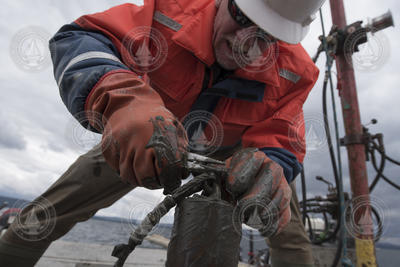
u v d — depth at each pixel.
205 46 1.21
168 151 0.54
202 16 1.22
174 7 1.29
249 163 0.68
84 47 0.91
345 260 2.29
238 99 1.39
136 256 2.35
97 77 0.77
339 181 2.42
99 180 1.26
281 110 1.41
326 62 2.63
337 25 2.86
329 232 3.47
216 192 0.53
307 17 1.23
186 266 0.46
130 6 1.27
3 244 1.25
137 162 0.57
